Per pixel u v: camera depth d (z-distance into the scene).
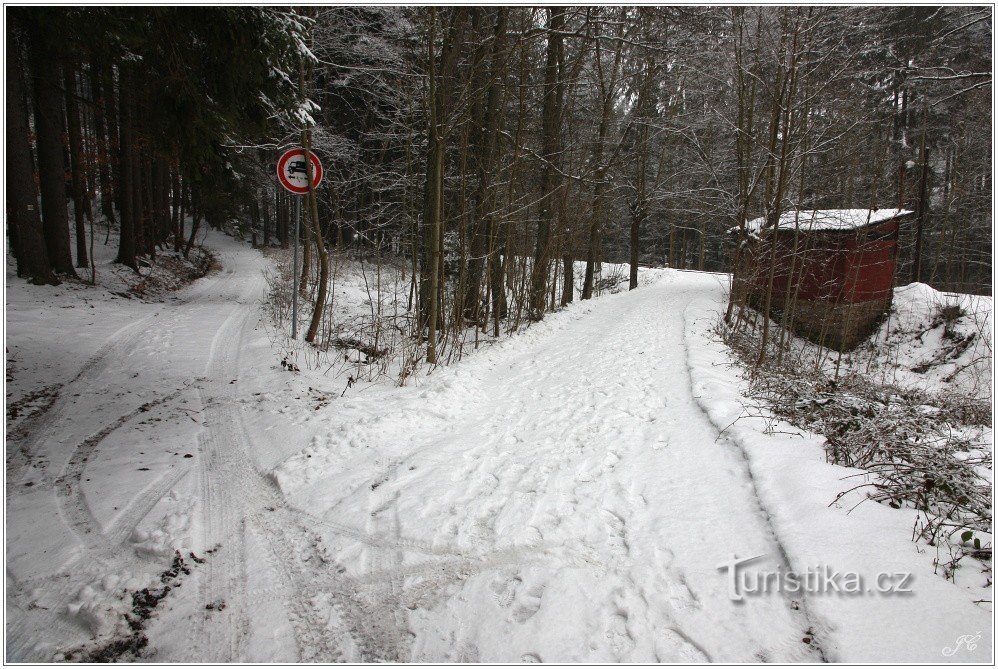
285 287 12.61
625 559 2.71
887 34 10.41
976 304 14.30
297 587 2.55
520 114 10.11
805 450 3.91
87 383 5.48
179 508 3.17
